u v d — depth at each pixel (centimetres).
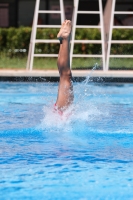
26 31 4388
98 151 1374
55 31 4306
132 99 2473
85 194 1016
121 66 3631
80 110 1791
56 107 1700
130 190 1043
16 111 2066
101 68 3572
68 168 1200
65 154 1335
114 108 2161
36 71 3156
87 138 1542
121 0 4991
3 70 3294
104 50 3566
